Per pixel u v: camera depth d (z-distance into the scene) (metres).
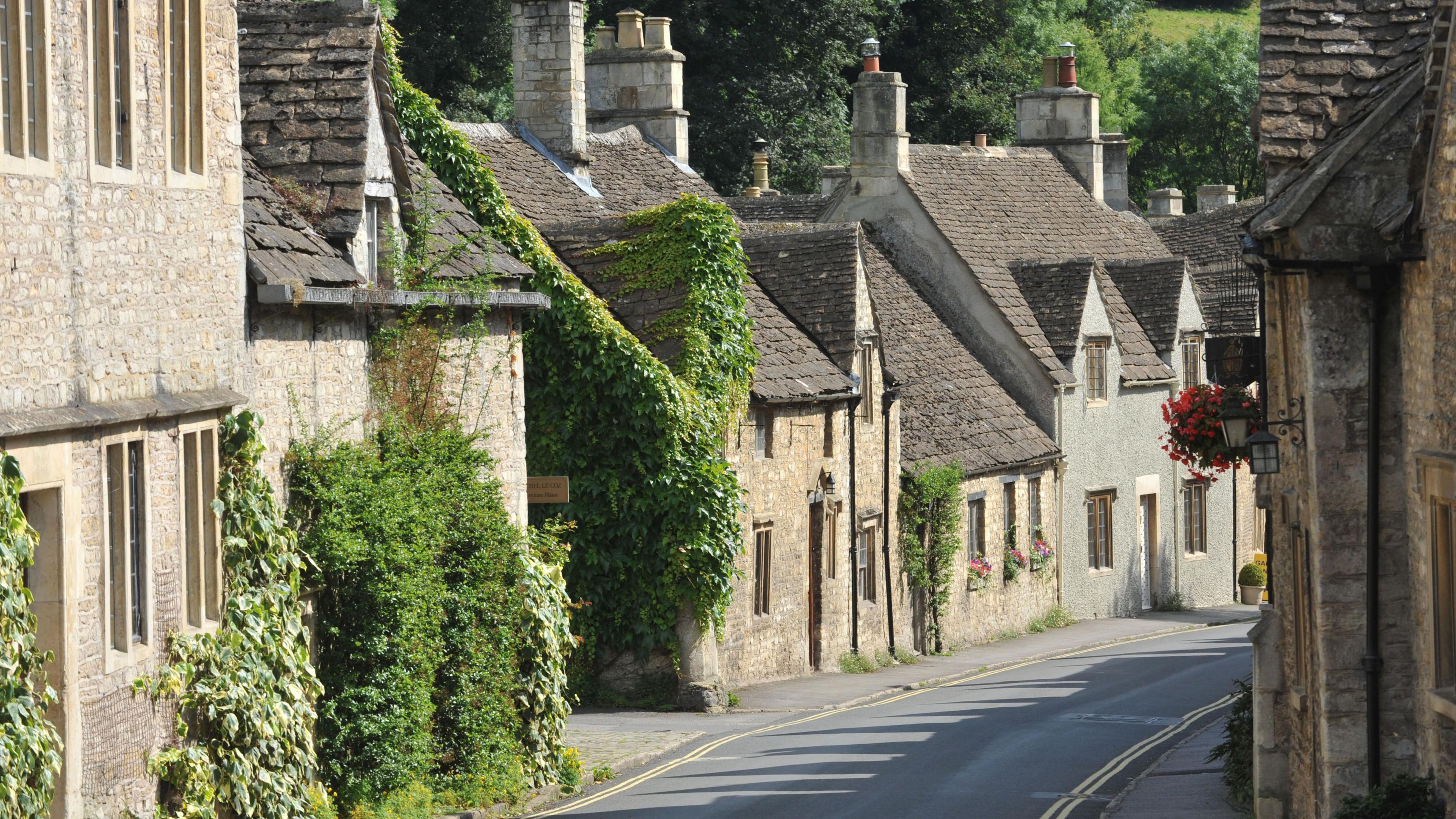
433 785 28.72
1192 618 68.19
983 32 96.88
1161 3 151.62
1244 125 116.12
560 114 53.75
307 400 26.55
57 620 19.17
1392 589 21.61
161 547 21.81
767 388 46.84
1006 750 35.56
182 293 22.44
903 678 49.50
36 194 18.73
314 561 25.67
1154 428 71.06
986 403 62.47
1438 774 19.86
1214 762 33.19
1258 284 26.38
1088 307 66.69
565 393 41.38
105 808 20.17
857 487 52.44
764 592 47.34
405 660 27.12
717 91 82.75
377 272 30.33
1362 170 21.12
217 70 23.66
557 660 32.12
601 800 30.61
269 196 27.55
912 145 72.38
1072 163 79.06
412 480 28.38
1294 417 23.91
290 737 24.67
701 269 43.38
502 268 33.41
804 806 29.30
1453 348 18.58
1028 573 63.09
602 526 41.81
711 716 41.53
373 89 30.25
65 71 19.48
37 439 18.61
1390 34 23.41
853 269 52.25
